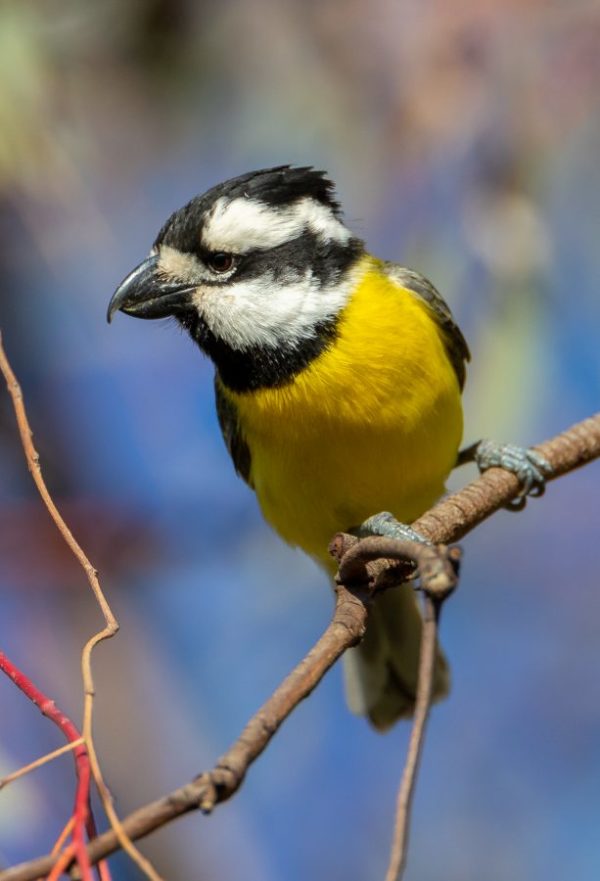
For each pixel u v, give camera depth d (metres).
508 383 10.70
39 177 11.49
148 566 13.54
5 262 12.77
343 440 9.95
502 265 10.77
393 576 6.72
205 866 12.34
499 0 10.74
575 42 10.70
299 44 11.41
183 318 10.23
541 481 9.13
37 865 4.91
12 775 5.37
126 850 4.91
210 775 5.04
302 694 5.57
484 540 14.38
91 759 5.36
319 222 10.10
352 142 11.05
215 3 11.57
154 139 12.00
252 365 9.98
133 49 11.64
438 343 10.28
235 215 9.91
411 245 10.83
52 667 12.73
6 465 13.52
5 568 13.05
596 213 11.16
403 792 4.89
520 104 10.75
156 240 10.31
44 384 13.66
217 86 11.75
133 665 13.01
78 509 13.45
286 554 13.87
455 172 10.85
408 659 11.65
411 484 10.29
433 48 10.87
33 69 11.32
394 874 4.75
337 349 9.80
